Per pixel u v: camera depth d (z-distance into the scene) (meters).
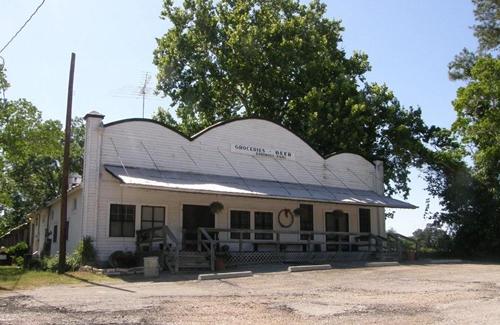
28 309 10.69
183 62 38.69
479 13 43.00
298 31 36.75
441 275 17.72
